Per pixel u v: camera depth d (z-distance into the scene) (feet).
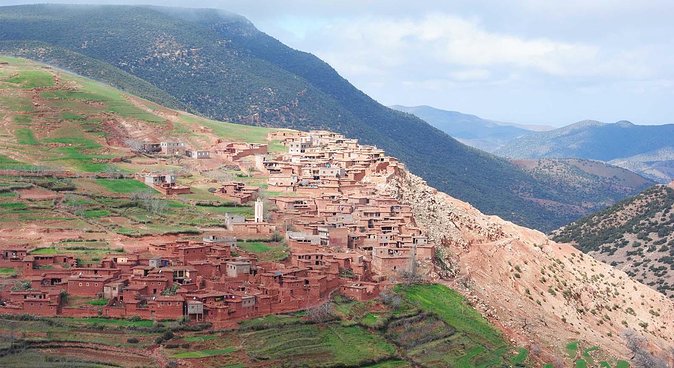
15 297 635.25
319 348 637.30
